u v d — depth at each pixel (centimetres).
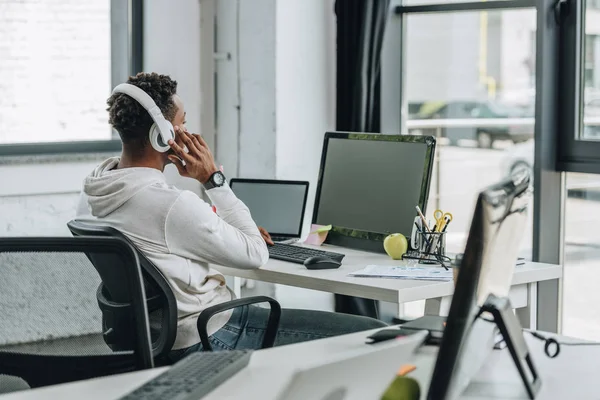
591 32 410
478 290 142
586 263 419
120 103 267
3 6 452
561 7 414
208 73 496
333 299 491
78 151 471
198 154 287
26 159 441
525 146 437
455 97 462
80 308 209
